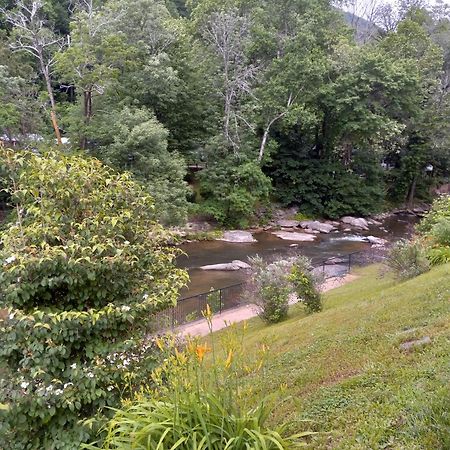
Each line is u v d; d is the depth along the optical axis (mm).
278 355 6043
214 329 10867
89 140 23016
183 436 2877
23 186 4293
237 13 30688
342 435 3393
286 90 28578
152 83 24859
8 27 30453
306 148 34156
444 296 6781
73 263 3770
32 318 3613
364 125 29656
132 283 4340
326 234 28844
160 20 26641
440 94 35094
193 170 30609
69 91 32250
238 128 28781
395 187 37562
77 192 4328
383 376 4309
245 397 3627
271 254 22438
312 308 10375
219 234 26281
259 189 29172
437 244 12820
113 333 4062
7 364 3803
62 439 3648
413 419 3219
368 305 7836
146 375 3977
